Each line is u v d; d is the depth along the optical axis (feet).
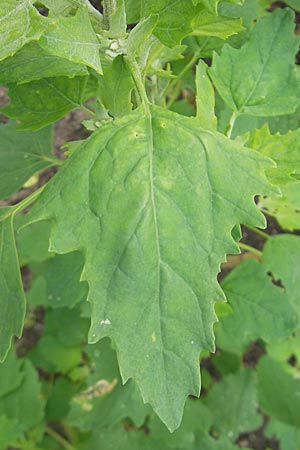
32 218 0.66
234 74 0.86
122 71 0.71
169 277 0.64
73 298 1.05
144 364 0.64
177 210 0.64
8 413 1.34
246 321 1.05
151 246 0.64
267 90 0.87
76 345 1.38
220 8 0.94
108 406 1.20
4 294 0.76
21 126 0.85
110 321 0.64
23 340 1.57
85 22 0.67
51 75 0.76
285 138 0.81
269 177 0.81
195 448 1.25
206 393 1.40
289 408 1.31
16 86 0.81
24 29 0.62
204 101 0.77
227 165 0.66
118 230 0.64
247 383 1.35
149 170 0.65
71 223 0.65
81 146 0.67
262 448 1.49
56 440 1.41
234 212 0.65
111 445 1.30
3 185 0.99
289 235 1.05
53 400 1.40
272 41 0.86
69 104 0.83
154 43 0.76
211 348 0.64
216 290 0.64
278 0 1.13
